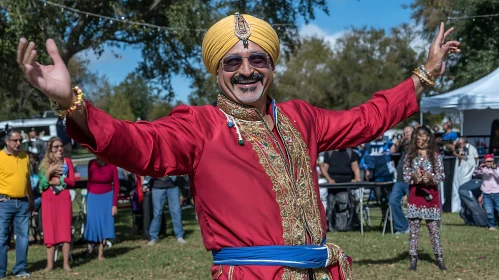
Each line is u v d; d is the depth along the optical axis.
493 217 10.62
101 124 1.99
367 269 7.49
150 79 17.23
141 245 10.10
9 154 7.57
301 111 2.71
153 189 10.24
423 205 7.31
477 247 8.88
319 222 2.46
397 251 8.62
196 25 13.93
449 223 11.49
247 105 2.48
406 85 2.86
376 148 19.45
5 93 16.05
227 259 2.33
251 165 2.36
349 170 10.59
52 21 12.63
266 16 16.92
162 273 7.70
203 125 2.39
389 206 10.22
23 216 7.67
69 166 8.14
